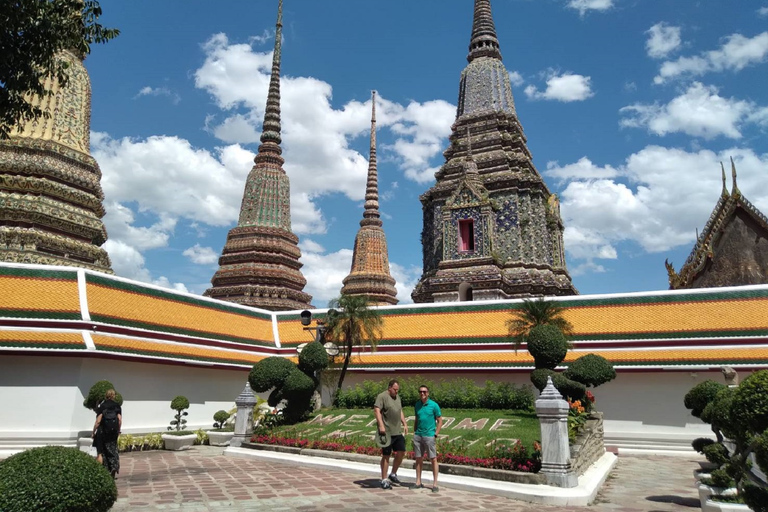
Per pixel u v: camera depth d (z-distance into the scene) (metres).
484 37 48.03
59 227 30.62
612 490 13.34
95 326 23.58
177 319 28.73
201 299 31.39
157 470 15.10
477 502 10.82
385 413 12.27
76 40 12.16
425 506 10.23
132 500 10.65
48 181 30.47
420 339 30.70
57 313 23.05
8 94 11.66
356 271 59.00
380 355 30.81
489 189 40.59
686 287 34.94
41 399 21.50
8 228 28.77
